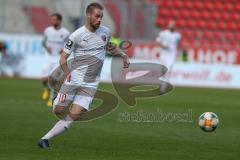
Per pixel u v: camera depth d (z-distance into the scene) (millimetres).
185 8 93875
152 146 29500
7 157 25391
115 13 86375
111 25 86062
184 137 32781
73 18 85812
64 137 31453
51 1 87438
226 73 77562
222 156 27266
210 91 69938
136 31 85375
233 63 80750
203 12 93562
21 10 86750
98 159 25609
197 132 34969
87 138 31438
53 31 51062
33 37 79625
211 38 91062
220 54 81250
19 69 79750
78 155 26422
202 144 30578
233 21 92812
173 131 35094
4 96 54375
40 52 79438
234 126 38688
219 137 33344
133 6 85562
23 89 62312
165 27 92000
